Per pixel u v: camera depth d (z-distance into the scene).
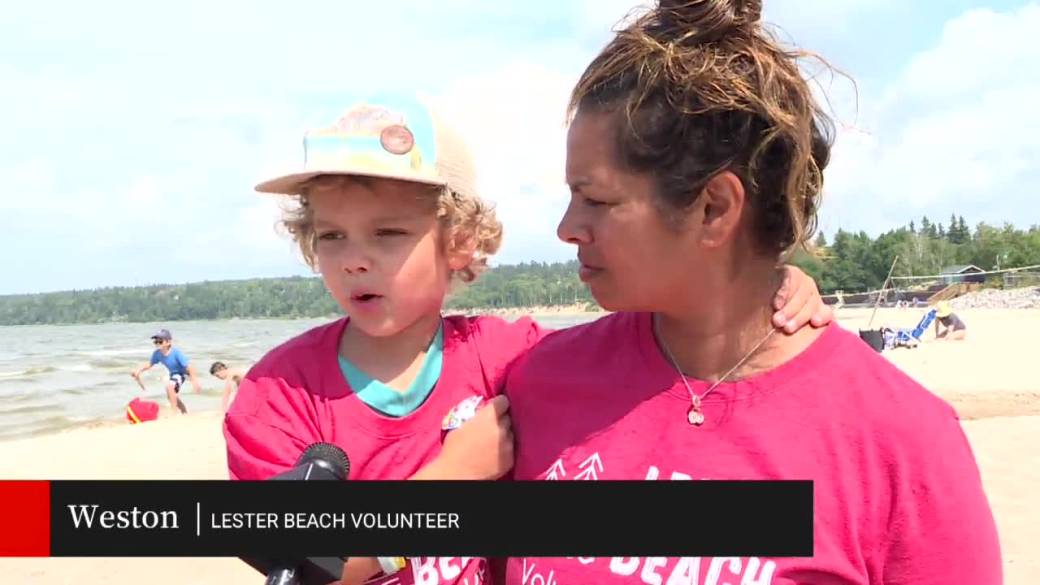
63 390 23.58
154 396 21.31
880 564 1.62
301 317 132.50
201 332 77.31
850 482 1.62
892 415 1.63
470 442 2.07
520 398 2.11
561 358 2.07
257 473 2.31
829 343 1.75
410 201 2.38
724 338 1.77
